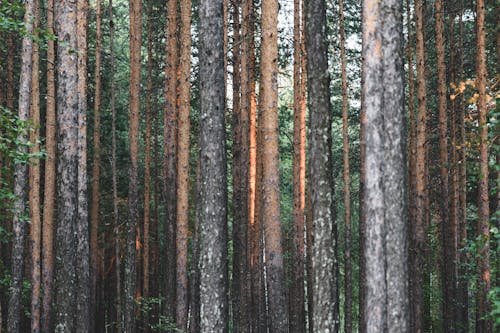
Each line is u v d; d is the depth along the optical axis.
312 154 8.20
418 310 15.29
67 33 12.03
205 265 9.50
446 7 19.78
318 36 8.25
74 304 11.95
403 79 7.81
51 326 17.69
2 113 9.68
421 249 15.64
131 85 18.83
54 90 16.98
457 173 18.53
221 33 9.79
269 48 12.95
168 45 19.47
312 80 8.25
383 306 7.39
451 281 17.50
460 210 18.25
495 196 17.30
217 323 9.40
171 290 18.08
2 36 18.72
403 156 7.65
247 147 16.78
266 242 12.92
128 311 17.48
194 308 15.90
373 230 7.55
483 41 14.60
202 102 9.72
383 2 7.79
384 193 7.57
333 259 7.99
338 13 22.83
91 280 19.95
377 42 7.75
